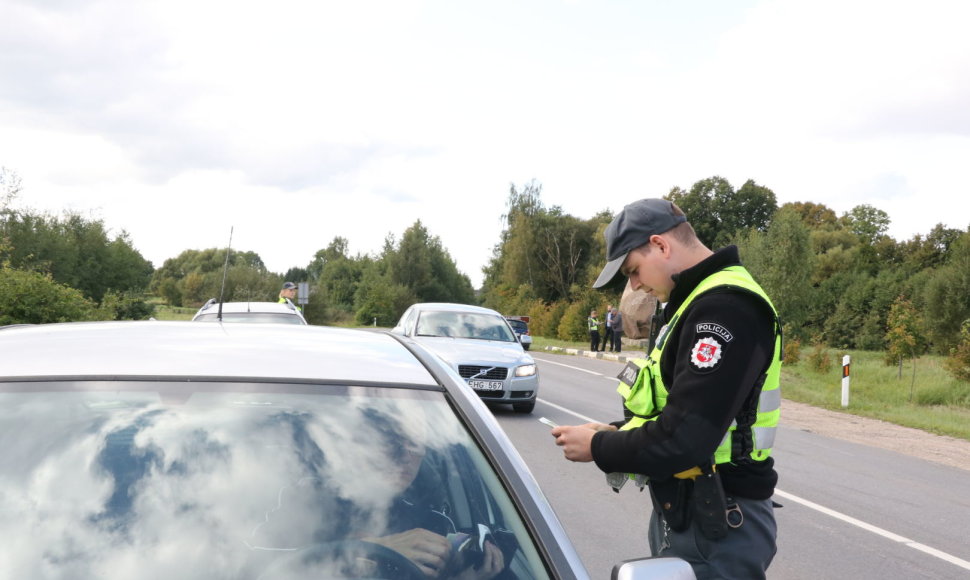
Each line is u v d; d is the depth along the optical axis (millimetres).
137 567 1719
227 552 1776
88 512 1821
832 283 59031
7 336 2490
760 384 2352
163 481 1899
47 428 1981
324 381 2246
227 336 2590
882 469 9414
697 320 2281
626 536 5879
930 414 16328
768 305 2299
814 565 5605
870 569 5566
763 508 2428
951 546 6219
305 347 2502
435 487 1997
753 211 70938
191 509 1853
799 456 10000
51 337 2463
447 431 2174
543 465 8258
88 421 2010
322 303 57562
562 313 48625
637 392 2475
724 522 2348
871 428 13500
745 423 2352
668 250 2549
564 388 16750
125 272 47000
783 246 34625
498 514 1958
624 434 2332
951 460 10555
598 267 78125
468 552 1859
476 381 11281
